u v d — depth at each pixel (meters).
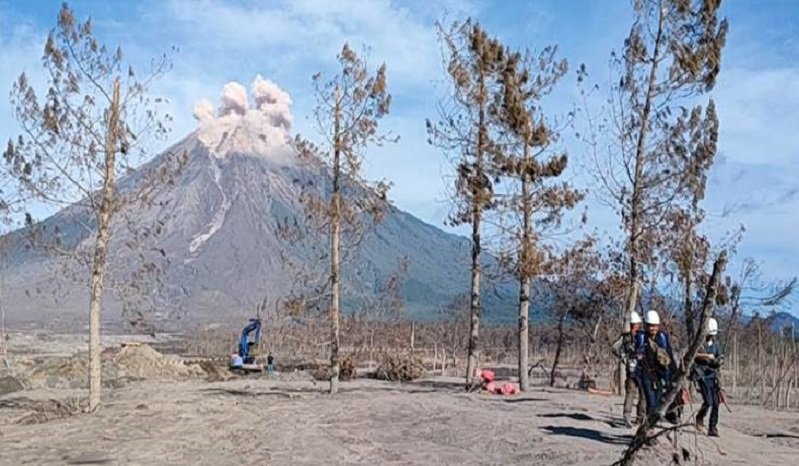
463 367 48.41
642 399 13.89
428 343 54.41
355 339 44.09
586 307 30.81
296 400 22.67
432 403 20.62
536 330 46.84
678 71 22.92
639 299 24.80
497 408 19.11
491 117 25.11
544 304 32.28
